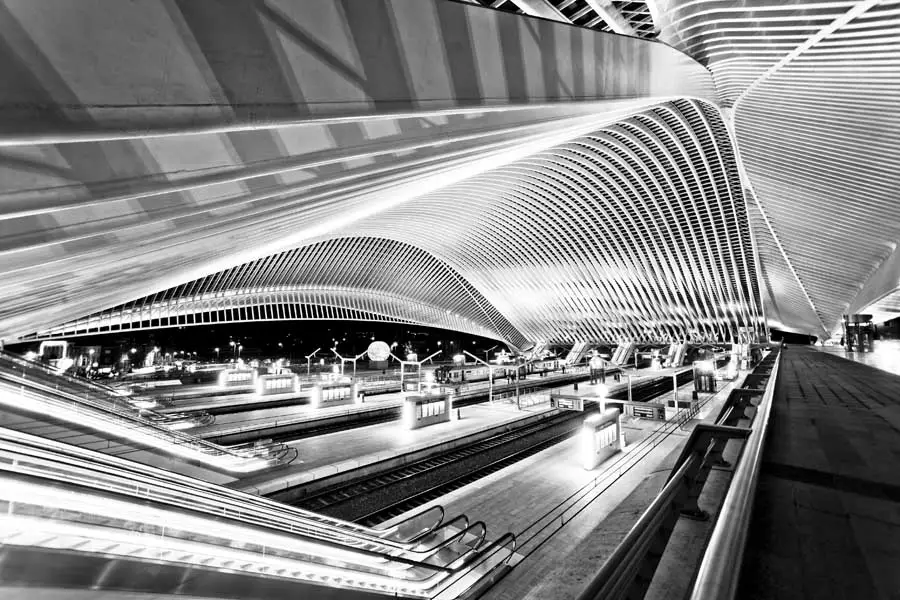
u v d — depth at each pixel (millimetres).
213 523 5238
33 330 14344
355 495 12742
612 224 40094
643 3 12133
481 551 7781
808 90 14766
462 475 14469
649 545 2863
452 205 33656
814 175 20734
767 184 24641
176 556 5004
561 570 6680
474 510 9945
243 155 4289
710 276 40906
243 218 6898
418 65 4535
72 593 3758
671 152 28641
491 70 5664
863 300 32500
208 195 5203
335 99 3680
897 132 15039
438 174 10570
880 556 2285
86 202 3342
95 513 4504
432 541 8984
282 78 3246
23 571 3576
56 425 10180
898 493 3256
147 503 4785
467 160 9570
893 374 17422
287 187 5938
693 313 45719
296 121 3404
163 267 10430
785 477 3701
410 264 49094
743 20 11250
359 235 35250
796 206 24953
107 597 3918
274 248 17078
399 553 7801
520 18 6172
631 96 10438
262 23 3082
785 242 31516
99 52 2326
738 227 34719
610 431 13742
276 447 14820
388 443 16453
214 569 4562
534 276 48969
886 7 9773
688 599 1543
